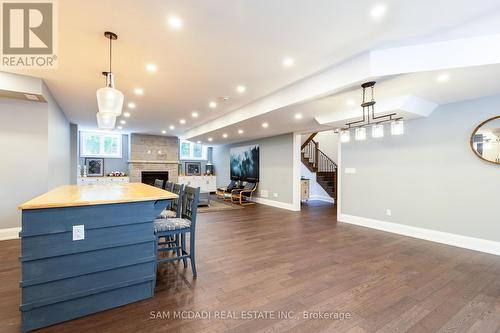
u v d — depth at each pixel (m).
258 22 2.08
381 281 2.52
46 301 1.78
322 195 9.11
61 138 5.39
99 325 1.80
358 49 2.53
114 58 2.77
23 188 3.90
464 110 3.65
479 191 3.50
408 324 1.84
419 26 2.11
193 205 2.64
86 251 1.93
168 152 9.66
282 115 4.43
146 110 5.24
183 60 2.81
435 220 3.95
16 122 3.86
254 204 7.89
